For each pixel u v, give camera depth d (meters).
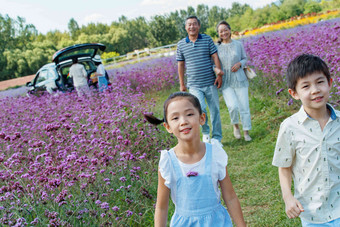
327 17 23.16
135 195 3.05
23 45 73.38
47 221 2.58
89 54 10.16
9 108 7.71
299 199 1.86
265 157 4.27
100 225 2.51
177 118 1.73
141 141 4.15
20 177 3.28
